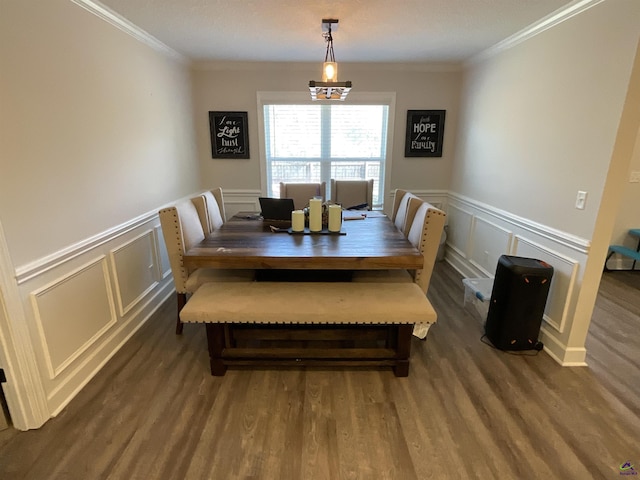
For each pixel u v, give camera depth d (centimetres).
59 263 191
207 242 247
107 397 200
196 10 235
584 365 232
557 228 240
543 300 235
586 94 211
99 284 228
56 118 190
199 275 258
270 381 216
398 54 355
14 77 163
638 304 326
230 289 222
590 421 185
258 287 225
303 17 249
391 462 161
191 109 395
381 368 229
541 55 255
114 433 175
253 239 255
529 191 272
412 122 421
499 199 319
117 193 253
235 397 202
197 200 305
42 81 180
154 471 155
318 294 215
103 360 232
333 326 234
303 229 271
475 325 283
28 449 166
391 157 432
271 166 443
